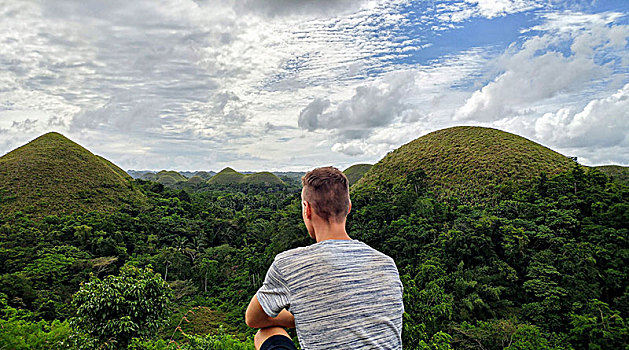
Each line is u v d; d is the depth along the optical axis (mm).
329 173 1530
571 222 37094
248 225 66562
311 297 1283
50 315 30141
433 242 37781
